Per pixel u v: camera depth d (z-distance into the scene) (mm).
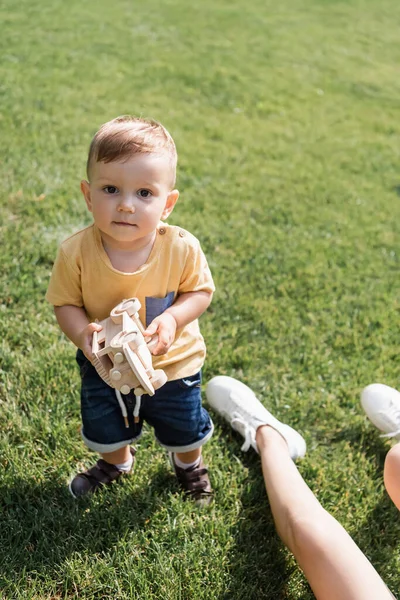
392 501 2410
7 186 4188
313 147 6262
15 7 9484
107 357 1840
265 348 3145
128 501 2236
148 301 2016
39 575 1965
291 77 8609
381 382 3039
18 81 6367
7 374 2676
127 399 2070
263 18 11539
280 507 2094
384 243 4484
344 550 1892
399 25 12609
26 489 2232
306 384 2975
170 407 2123
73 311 2016
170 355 2072
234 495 2330
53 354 2807
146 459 2422
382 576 2150
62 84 6570
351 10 13133
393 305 3713
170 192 1945
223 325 3295
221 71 8180
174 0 11625
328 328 3389
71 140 5102
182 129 6086
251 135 6273
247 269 3799
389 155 6363
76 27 8945
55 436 2418
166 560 2045
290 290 3680
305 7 12844
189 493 2318
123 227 1833
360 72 9430
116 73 7316
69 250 1959
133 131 1817
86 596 1944
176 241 1999
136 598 1935
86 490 2252
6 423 2463
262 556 2115
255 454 2543
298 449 2498
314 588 1883
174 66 7992
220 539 2152
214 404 2688
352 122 7262
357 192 5332
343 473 2502
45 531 2102
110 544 2088
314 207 4902
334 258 4141
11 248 3510
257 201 4812
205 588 1997
